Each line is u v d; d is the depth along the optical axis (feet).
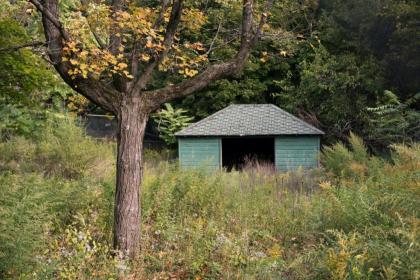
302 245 22.63
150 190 27.76
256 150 88.89
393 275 14.48
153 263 20.74
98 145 52.11
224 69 22.72
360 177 31.99
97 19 21.12
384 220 18.79
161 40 22.11
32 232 17.30
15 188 20.17
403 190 20.44
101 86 21.15
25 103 35.60
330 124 77.46
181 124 90.53
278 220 26.16
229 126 74.79
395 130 58.49
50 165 41.50
